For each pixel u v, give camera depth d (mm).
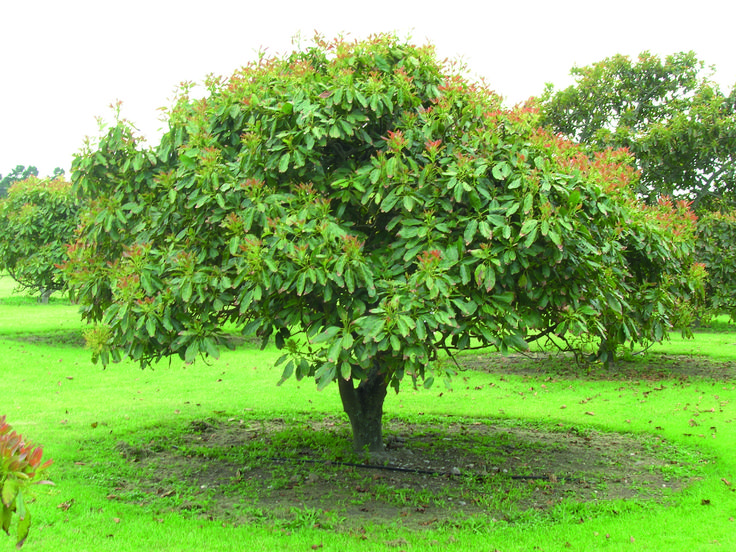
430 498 5332
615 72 18109
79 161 6281
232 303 5652
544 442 7168
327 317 5074
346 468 6098
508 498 5293
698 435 7215
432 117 5488
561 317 5496
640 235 6277
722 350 13984
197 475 5879
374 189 5137
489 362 12742
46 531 4414
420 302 4531
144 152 6184
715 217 14867
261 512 4891
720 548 4246
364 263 4754
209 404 9023
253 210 4973
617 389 10023
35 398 8992
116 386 10172
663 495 5391
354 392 6590
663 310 6766
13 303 23594
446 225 4883
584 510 4988
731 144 15711
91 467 5930
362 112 5406
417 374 4812
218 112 5734
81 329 14797
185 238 5566
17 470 2508
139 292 5207
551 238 4562
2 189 70812
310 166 5535
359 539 4418
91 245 6262
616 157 7152
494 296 4902
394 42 6023
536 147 5309
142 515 4777
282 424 7992
